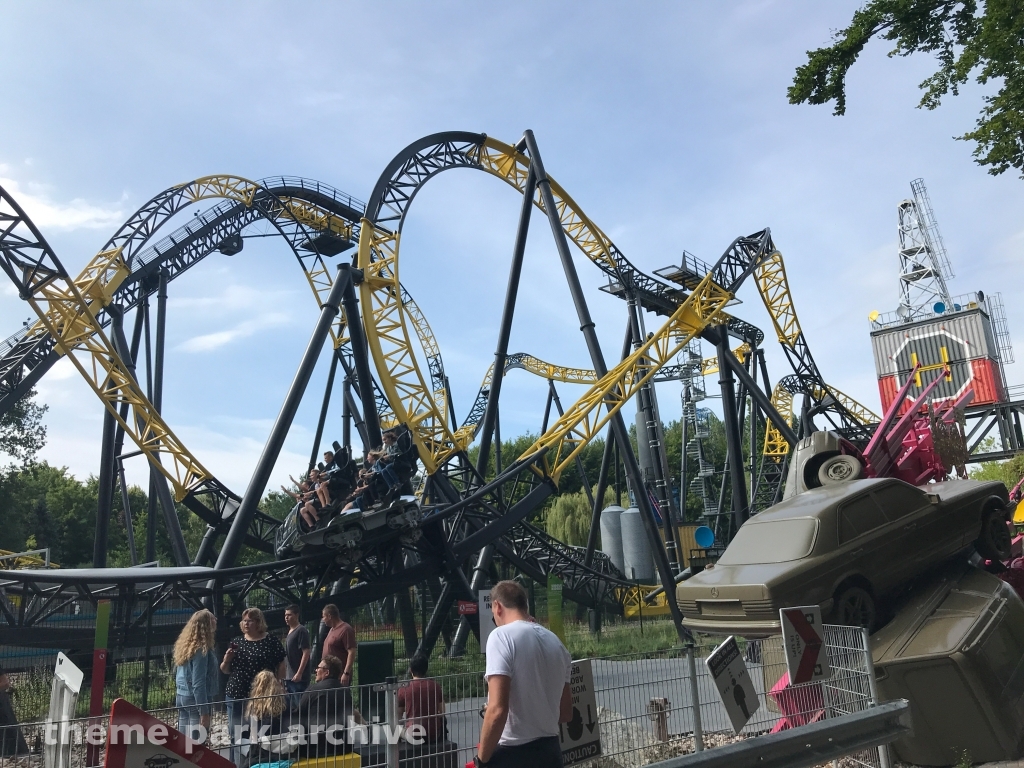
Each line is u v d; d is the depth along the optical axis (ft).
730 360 115.85
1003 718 26.78
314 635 67.21
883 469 48.78
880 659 28.22
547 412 166.20
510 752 15.42
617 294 110.32
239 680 27.78
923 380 176.55
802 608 24.76
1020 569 41.45
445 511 68.90
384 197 89.56
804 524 35.37
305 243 109.81
